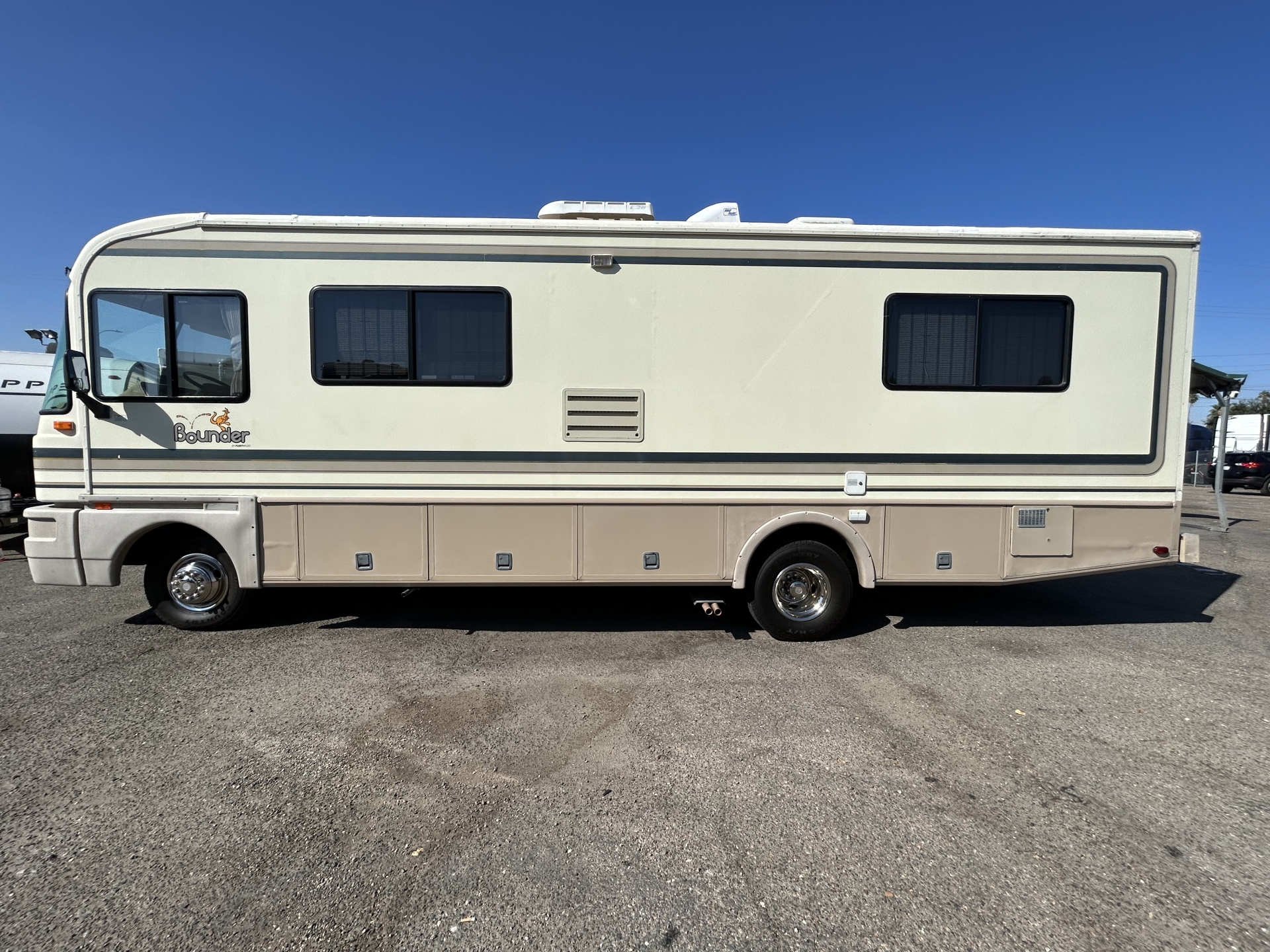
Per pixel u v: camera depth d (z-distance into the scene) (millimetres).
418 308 4125
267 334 4109
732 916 1971
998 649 4316
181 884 2084
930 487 4273
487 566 4246
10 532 8211
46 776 2707
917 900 2039
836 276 4184
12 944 1844
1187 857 2252
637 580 4277
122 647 4215
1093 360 4230
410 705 3396
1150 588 6082
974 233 4164
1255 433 25516
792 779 2721
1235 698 3561
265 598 5301
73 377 3986
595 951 1840
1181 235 4180
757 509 4262
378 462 4180
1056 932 1919
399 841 2307
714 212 4441
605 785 2668
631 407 4191
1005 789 2660
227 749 2939
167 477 4184
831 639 4477
